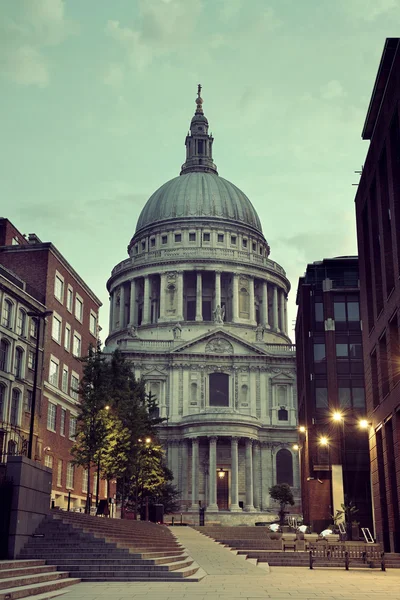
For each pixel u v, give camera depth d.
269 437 117.00
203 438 112.25
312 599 22.98
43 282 63.25
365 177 48.44
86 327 76.25
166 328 136.00
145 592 24.25
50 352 63.75
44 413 61.81
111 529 38.69
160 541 42.84
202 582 28.14
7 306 55.41
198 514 103.94
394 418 40.31
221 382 121.75
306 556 41.00
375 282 46.12
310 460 71.25
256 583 28.09
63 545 32.00
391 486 42.62
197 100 179.38
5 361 54.62
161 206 155.88
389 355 41.19
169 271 141.88
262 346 124.69
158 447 84.06
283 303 151.75
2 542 30.25
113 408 64.00
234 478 109.50
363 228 50.25
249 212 158.00
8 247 64.56
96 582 28.02
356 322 73.94
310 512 69.81
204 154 171.50
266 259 148.88
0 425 52.56
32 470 32.84
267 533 59.91
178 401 119.31
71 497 67.75
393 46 40.41
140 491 80.56
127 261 150.00
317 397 72.81
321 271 77.69
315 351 74.31
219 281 141.00
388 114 39.88
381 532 45.31
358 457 70.31
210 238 150.50
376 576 33.03
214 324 134.25
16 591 21.75
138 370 121.06
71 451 59.41
